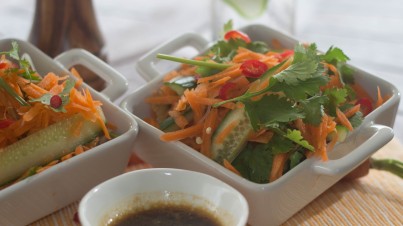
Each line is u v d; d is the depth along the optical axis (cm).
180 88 52
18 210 45
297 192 46
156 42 80
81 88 52
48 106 47
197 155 46
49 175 44
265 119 46
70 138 47
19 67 55
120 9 88
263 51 56
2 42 57
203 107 49
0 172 45
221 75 50
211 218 43
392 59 81
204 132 48
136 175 44
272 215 46
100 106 50
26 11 86
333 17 89
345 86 53
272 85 46
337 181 51
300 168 45
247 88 49
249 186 44
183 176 44
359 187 53
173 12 87
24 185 44
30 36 65
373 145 46
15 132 47
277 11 74
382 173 55
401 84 77
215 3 75
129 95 53
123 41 80
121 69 75
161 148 49
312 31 86
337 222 49
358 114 50
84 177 47
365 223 49
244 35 57
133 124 49
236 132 47
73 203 50
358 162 45
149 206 44
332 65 53
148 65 57
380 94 54
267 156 47
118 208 43
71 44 64
